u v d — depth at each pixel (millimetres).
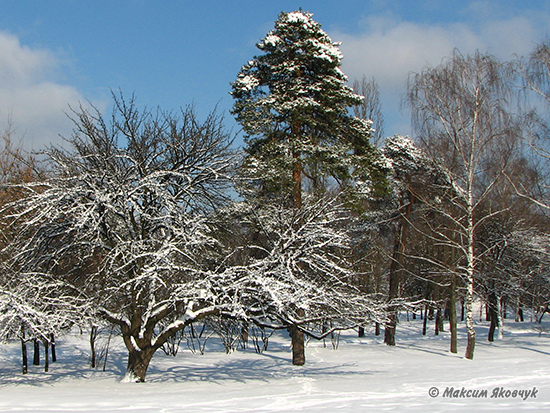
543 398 10781
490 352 23391
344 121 20047
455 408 9047
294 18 19484
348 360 20562
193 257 13938
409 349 24984
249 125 18031
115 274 13031
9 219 14719
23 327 11852
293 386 12664
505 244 27125
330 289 13812
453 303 23906
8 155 18609
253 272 12781
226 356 20500
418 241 30562
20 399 10102
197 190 14805
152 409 8992
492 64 20594
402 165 26797
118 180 13117
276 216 16578
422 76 21375
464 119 20906
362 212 18984
